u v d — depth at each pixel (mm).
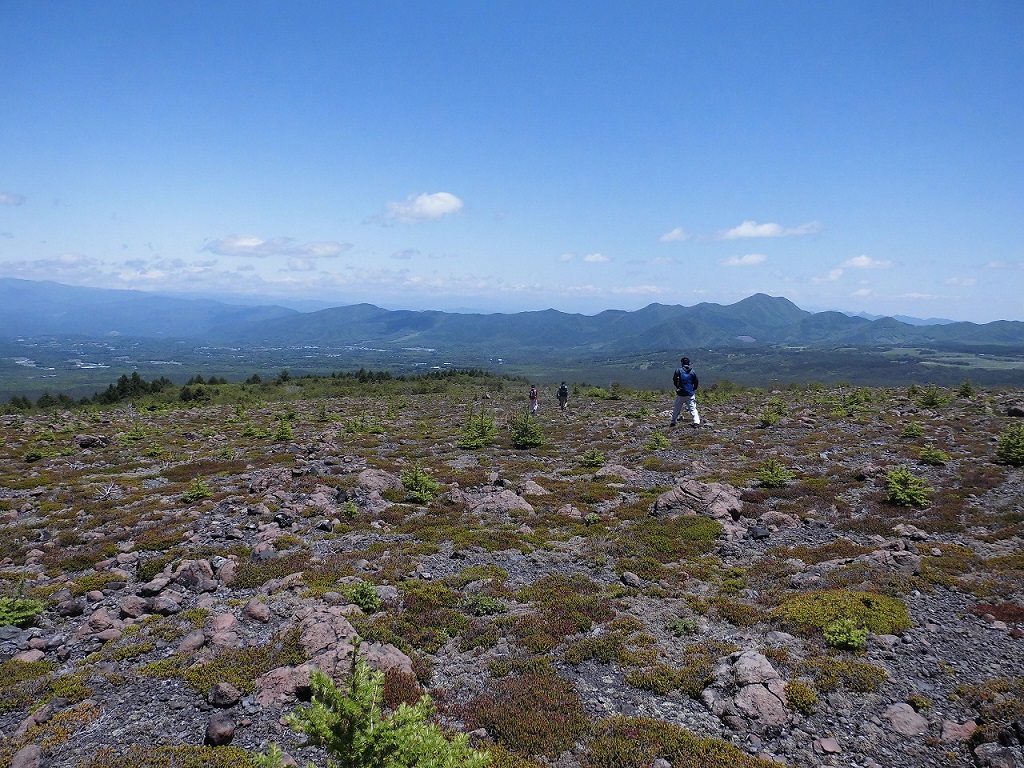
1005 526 16484
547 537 17797
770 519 17922
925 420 34406
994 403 39375
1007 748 7633
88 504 22469
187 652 10742
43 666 10391
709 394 59688
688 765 7781
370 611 12625
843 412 39250
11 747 8250
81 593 13867
